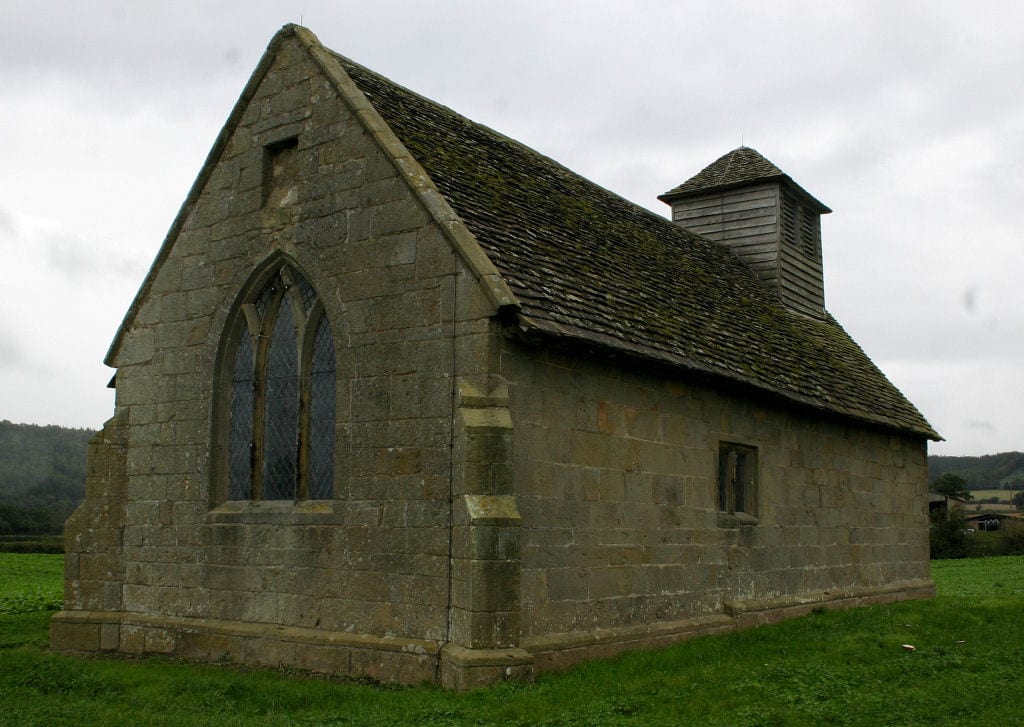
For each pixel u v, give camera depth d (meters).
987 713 9.20
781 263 22.98
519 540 10.41
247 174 13.43
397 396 11.44
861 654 12.08
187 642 12.77
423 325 11.34
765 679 10.33
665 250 18.44
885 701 9.51
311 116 12.88
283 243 12.84
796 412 16.92
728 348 15.41
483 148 15.44
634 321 13.16
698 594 13.89
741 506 15.58
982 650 12.67
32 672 11.08
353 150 12.35
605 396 12.43
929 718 9.02
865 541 19.12
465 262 11.05
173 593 13.23
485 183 13.70
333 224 12.38
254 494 12.84
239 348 13.41
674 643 12.91
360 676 11.09
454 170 13.20
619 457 12.57
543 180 16.45
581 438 11.96
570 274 12.91
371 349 11.75
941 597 20.17
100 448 14.16
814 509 17.36
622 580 12.41
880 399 20.59
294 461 12.50
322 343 12.51
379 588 11.26
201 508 13.10
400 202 11.78
